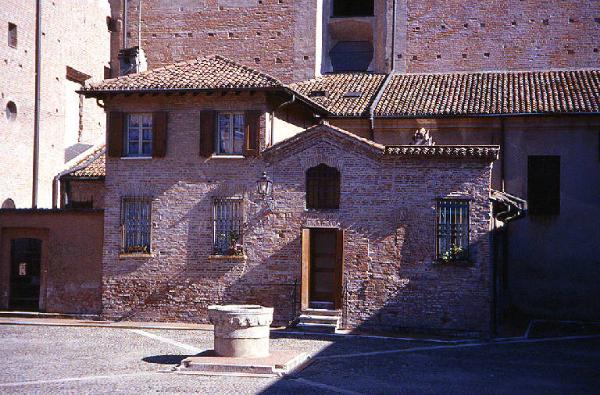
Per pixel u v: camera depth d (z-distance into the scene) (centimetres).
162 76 2856
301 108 3045
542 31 3669
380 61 3862
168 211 2777
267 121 2738
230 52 3988
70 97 4228
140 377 1742
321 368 1886
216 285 2722
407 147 2528
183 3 4069
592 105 3022
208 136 2747
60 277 2881
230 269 2716
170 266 2762
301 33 3888
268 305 2675
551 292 3042
